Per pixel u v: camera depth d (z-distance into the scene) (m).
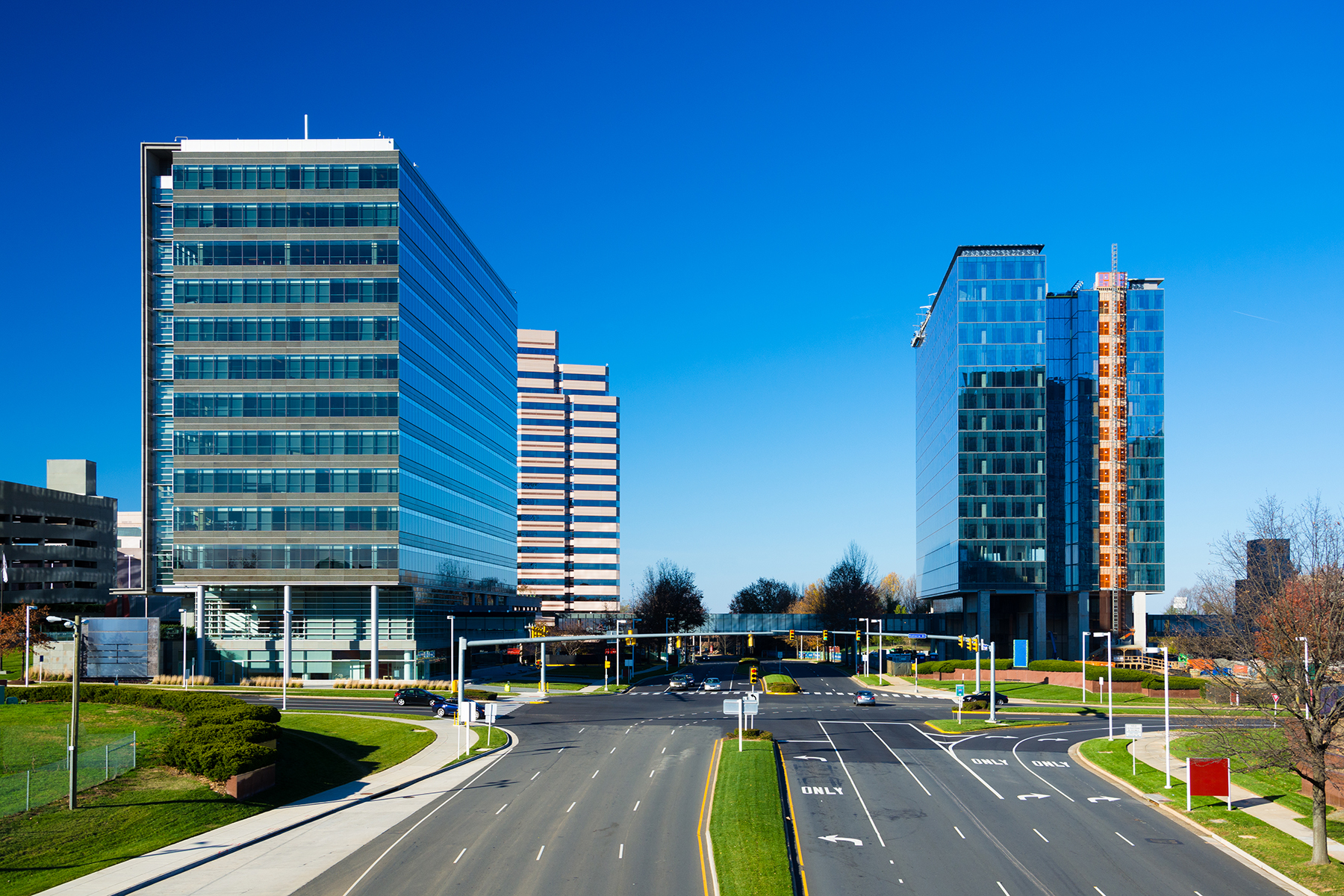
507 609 160.62
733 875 34.06
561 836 40.56
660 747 65.31
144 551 133.62
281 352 109.94
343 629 110.81
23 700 75.56
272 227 111.00
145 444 134.38
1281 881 35.69
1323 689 41.59
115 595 152.50
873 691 114.44
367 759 62.16
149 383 135.88
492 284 152.88
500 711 89.19
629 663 128.12
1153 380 151.88
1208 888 34.72
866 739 70.69
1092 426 151.38
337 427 109.44
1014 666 124.19
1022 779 55.34
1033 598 147.38
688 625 165.25
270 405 109.56
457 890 33.31
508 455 162.62
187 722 62.88
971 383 145.75
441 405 126.00
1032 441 144.88
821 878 35.12
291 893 33.25
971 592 146.75
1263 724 56.66
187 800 45.25
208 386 109.75
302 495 109.00
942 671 128.25
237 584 108.81
